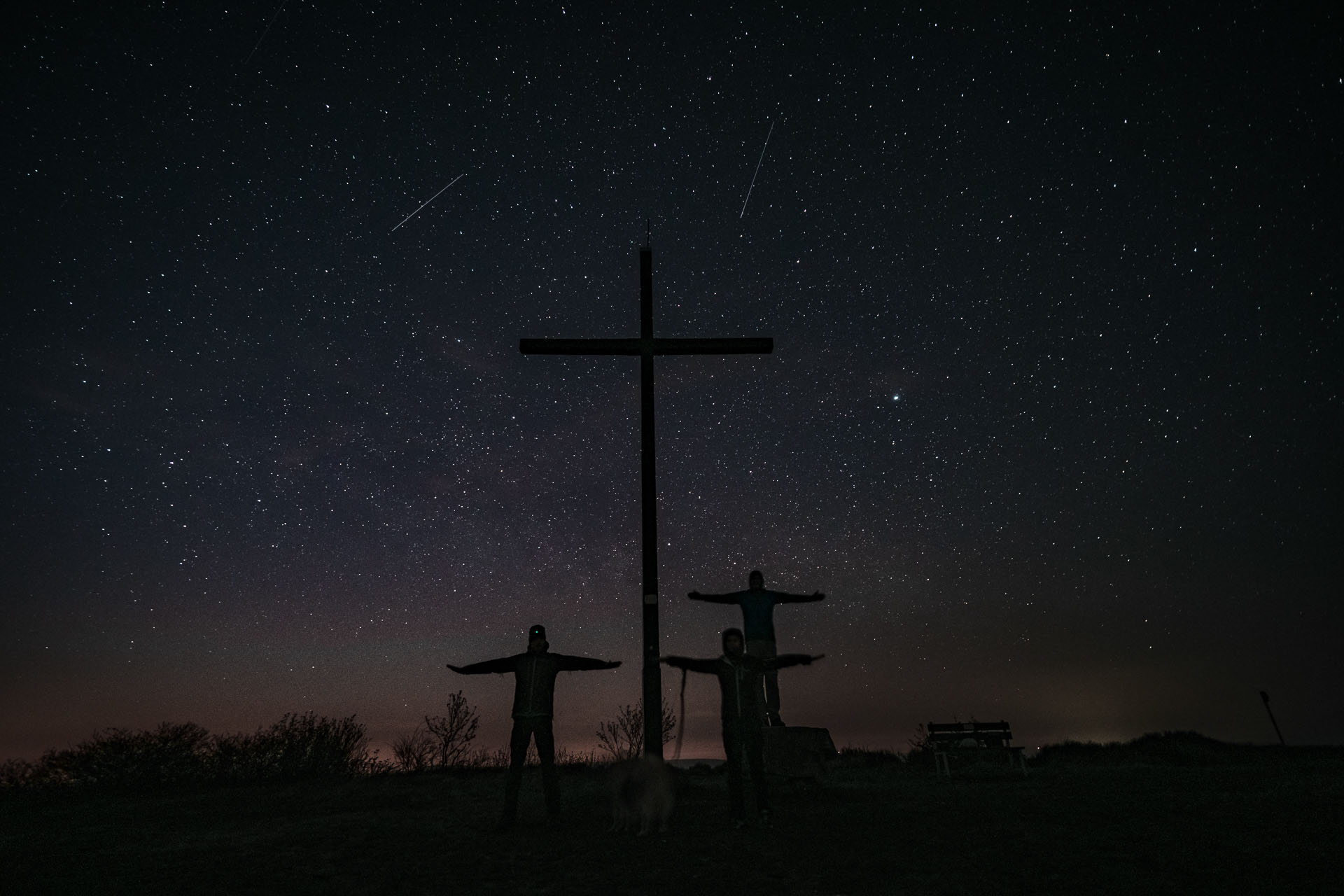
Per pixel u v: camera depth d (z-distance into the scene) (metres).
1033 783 9.12
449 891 4.74
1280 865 4.85
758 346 9.71
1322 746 13.12
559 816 7.07
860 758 13.55
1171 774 9.60
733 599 9.34
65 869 5.51
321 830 6.88
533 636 7.39
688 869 5.14
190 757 12.18
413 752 13.37
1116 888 4.51
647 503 8.88
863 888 4.64
